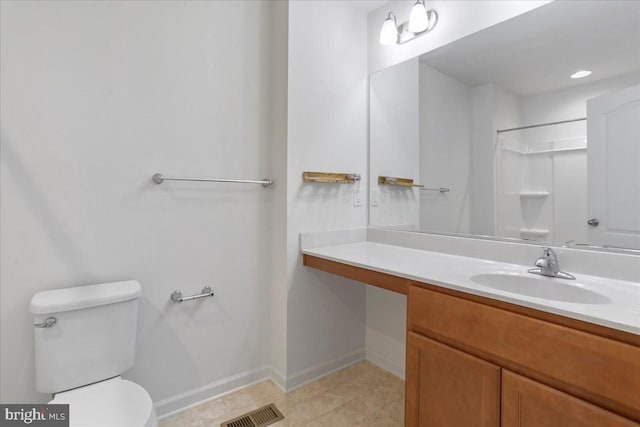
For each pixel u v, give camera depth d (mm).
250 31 1872
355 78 2141
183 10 1643
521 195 1477
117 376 1336
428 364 1211
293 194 1857
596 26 1257
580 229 1310
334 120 2031
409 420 1284
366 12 2191
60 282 1356
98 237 1437
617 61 1209
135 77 1511
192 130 1682
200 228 1719
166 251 1617
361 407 1713
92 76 1406
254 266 1916
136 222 1530
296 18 1842
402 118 1986
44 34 1298
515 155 1494
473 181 1646
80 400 1110
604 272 1209
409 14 1938
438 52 1784
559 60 1352
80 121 1384
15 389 1271
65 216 1361
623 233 1205
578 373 843
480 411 1052
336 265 1676
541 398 905
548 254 1271
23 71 1262
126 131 1493
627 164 1192
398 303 2029
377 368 2125
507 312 989
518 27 1470
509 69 1502
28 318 1291
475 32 1622
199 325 1729
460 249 1673
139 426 988
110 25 1443
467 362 1083
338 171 2053
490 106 1573
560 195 1361
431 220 1848
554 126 1372
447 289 1166
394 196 2049
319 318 1993
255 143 1902
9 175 1251
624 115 1196
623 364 771
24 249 1283
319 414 1651
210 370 1770
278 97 1892
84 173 1398
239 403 1732
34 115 1287
